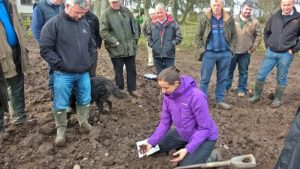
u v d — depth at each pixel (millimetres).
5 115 5828
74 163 4410
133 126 5543
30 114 5996
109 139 5020
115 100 6637
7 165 4363
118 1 6312
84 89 4941
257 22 7180
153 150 4516
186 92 3832
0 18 4750
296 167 2844
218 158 4473
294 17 6316
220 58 6359
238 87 7656
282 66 6574
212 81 8844
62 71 4574
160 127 4219
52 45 4430
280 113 6469
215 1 6066
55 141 4773
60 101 4703
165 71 3752
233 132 5539
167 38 6844
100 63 10727
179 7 29125
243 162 3904
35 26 5188
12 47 4953
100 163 4418
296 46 6387
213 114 6328
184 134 4145
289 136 2945
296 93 7891
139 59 12172
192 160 3947
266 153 4844
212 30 6230
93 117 5809
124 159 4516
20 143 4871
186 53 14164
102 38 6438
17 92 5258
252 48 7266
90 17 6137
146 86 8117
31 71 9211
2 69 4625
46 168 4301
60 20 4438
